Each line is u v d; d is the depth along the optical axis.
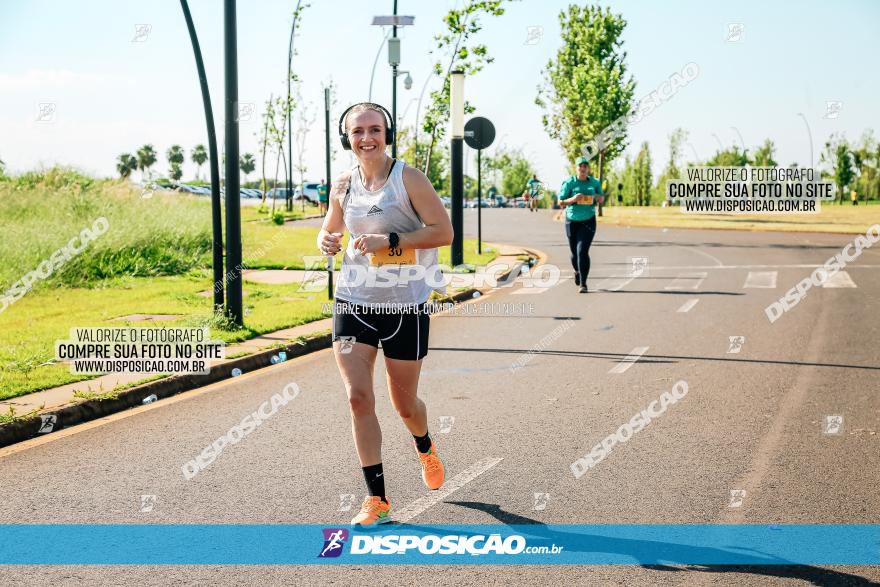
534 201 63.31
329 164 12.62
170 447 5.84
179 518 4.49
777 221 43.94
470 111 18.69
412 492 4.87
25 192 17.98
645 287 15.38
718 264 19.80
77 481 5.11
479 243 20.64
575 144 45.47
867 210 63.69
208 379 7.99
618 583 3.69
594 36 44.88
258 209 42.69
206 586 3.68
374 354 4.43
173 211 18.84
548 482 5.02
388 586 3.67
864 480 5.01
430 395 7.35
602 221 45.34
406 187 4.27
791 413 6.57
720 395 7.18
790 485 4.93
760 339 9.88
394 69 17.92
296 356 9.41
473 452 5.65
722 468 5.25
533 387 7.61
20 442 6.00
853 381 7.64
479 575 3.78
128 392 7.04
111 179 19.53
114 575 3.79
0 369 7.78
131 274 16.27
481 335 10.52
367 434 4.32
